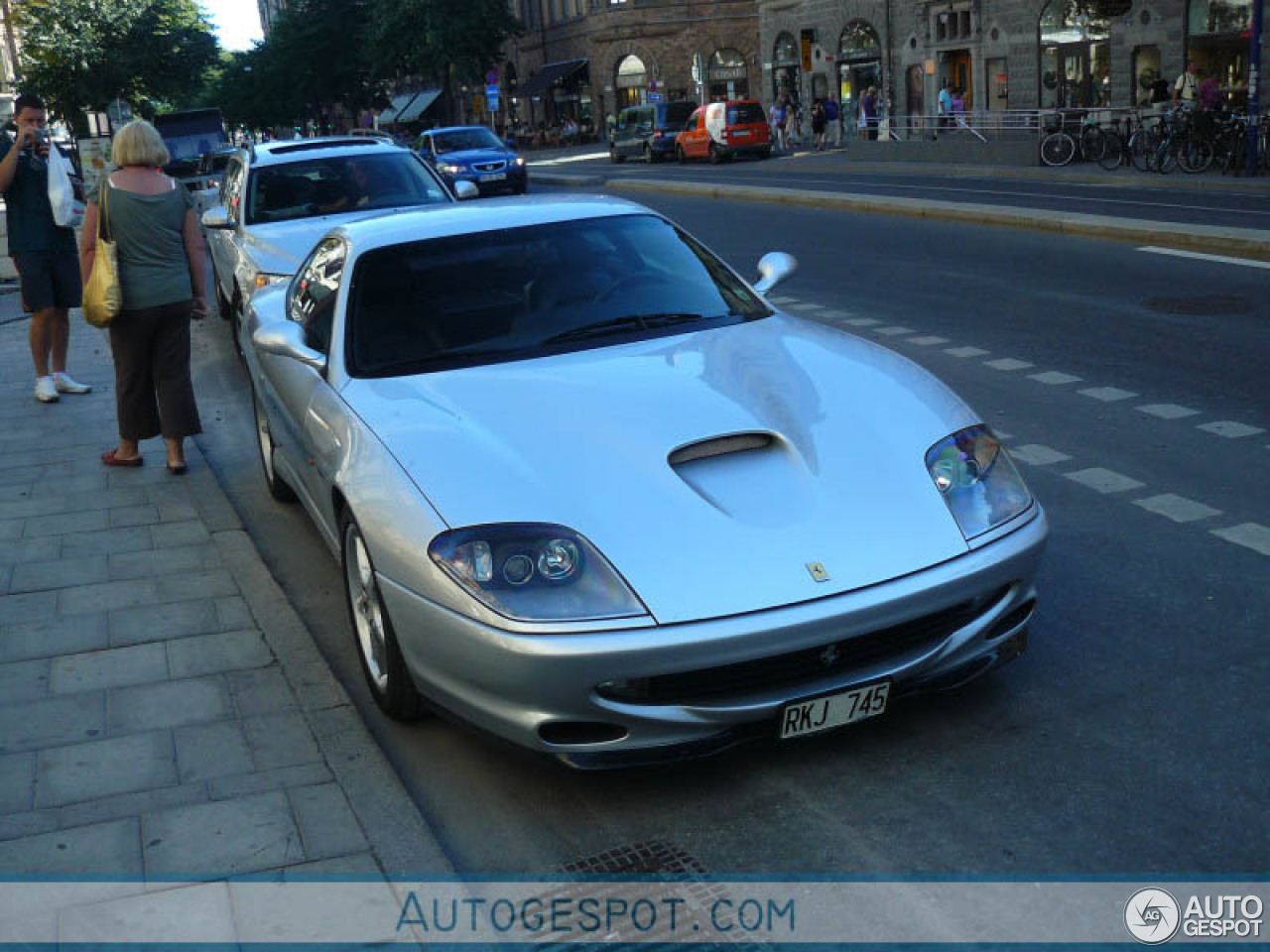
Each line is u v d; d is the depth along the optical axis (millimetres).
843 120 42438
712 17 55781
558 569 3139
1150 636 4145
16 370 9867
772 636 3070
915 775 3379
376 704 3973
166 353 6629
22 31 57625
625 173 35438
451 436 3586
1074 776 3312
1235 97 27297
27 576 5230
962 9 35656
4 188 8250
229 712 3908
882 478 3439
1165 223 14617
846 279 13180
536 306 4391
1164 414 7031
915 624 3320
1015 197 19938
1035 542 3484
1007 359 8781
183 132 38438
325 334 4602
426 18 51250
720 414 3602
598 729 3182
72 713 3939
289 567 5457
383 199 9578
